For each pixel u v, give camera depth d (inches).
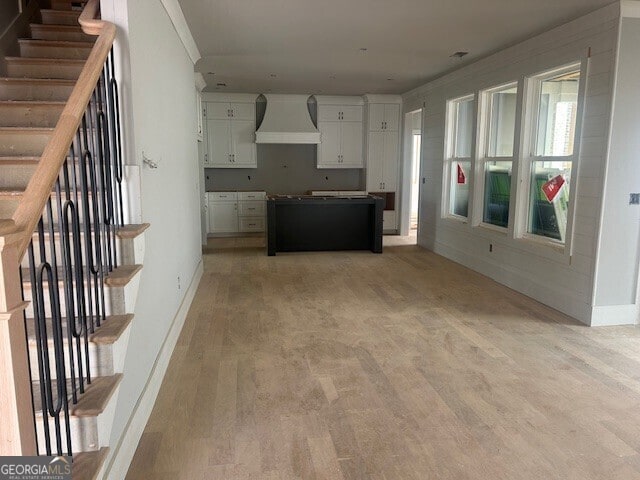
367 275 222.1
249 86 293.6
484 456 86.0
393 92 321.1
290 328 151.3
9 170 97.0
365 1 137.5
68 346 68.4
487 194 226.7
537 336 144.0
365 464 83.7
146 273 101.7
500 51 198.2
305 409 102.1
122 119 92.4
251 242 313.6
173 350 133.5
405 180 337.4
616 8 138.3
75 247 70.8
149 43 108.2
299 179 357.7
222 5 141.3
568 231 161.6
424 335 144.9
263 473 81.1
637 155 146.9
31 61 124.7
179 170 157.3
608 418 98.7
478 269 226.8
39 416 67.7
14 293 46.9
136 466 82.7
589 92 150.9
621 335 144.9
